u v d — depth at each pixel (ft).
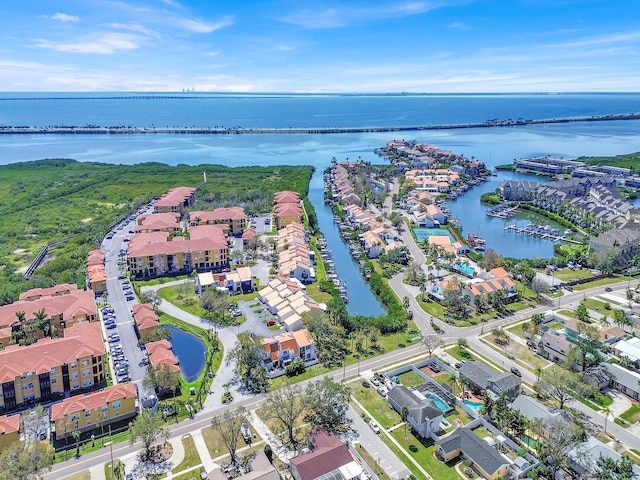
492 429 375.04
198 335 541.34
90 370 446.60
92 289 645.51
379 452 354.54
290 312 558.97
